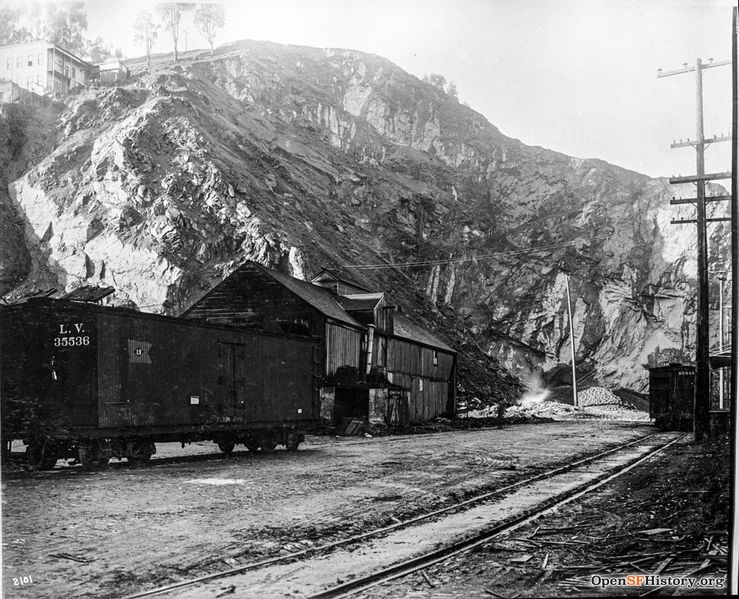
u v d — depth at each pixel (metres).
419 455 22.23
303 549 9.40
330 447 25.91
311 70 130.38
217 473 16.75
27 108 65.00
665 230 96.25
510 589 7.59
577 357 91.06
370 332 38.81
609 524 10.94
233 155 66.62
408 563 8.63
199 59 103.00
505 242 100.62
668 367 38.06
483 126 129.12
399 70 136.62
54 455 16.89
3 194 57.09
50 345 16.45
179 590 7.50
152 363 18.45
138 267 50.22
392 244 84.62
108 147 57.50
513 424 47.53
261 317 35.00
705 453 19.83
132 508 11.77
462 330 81.94
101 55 95.38
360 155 101.75
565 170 113.31
